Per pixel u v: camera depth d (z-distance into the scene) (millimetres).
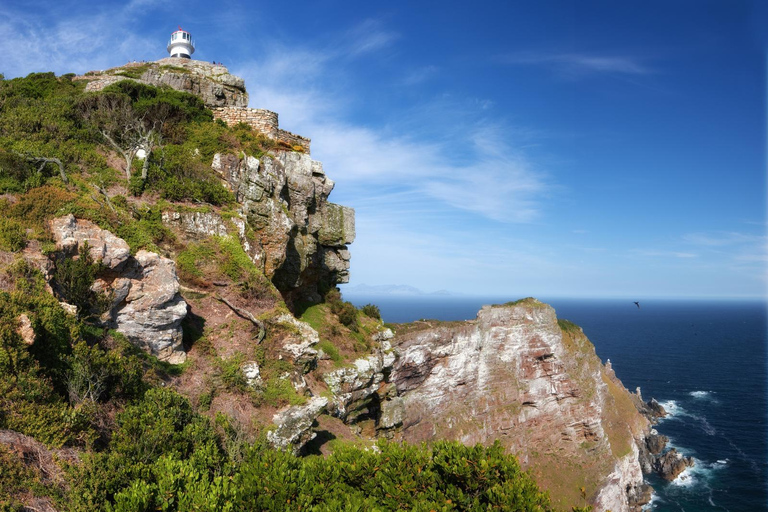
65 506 9703
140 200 24375
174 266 19938
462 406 52781
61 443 11305
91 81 38312
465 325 53906
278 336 22766
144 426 12555
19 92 34406
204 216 24984
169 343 19125
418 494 12078
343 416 29062
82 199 20422
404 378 47469
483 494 12109
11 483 9422
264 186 29328
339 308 37781
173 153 28531
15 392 11336
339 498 11641
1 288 13945
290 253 32062
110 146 28891
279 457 12188
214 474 12156
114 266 17828
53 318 14039
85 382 13789
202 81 40938
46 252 16109
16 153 21516
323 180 38844
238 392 19453
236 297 23656
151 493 10195
